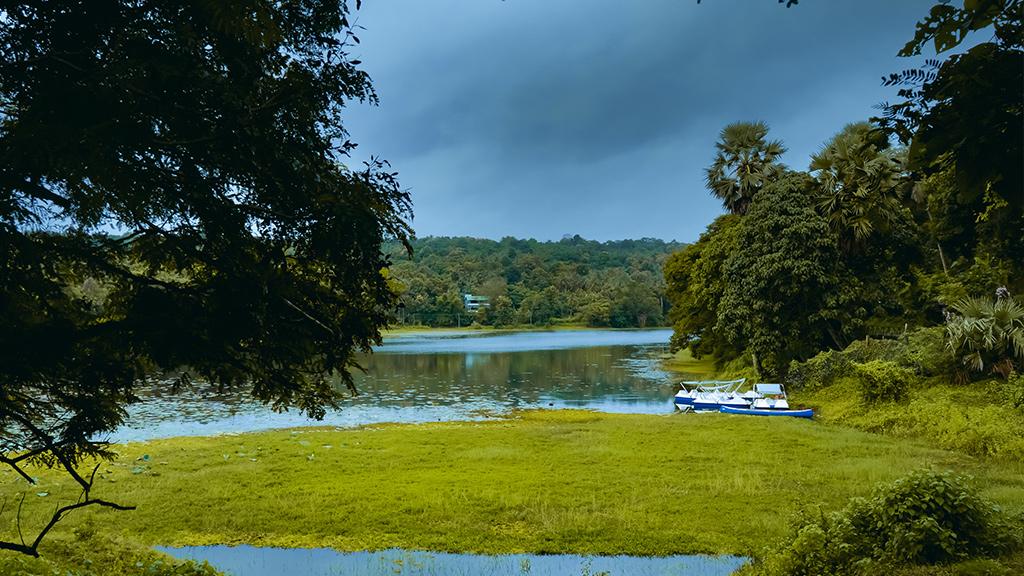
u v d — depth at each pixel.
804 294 27.84
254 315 3.65
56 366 3.39
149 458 15.24
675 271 40.78
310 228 3.85
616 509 10.91
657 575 8.27
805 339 28.58
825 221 27.17
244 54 3.68
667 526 10.08
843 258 28.22
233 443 17.28
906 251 28.05
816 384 24.58
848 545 6.61
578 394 30.80
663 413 25.02
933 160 2.22
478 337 95.44
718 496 11.59
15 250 3.46
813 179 28.09
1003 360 19.11
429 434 18.50
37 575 6.43
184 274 4.34
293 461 14.89
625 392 31.58
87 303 4.02
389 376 39.06
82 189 3.37
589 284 148.88
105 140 3.10
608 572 8.39
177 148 3.49
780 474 13.13
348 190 3.88
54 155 3.00
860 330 28.25
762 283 27.81
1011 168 2.13
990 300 20.14
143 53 3.24
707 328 37.56
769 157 35.44
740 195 35.34
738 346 32.41
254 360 4.12
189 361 3.68
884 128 2.26
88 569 7.29
